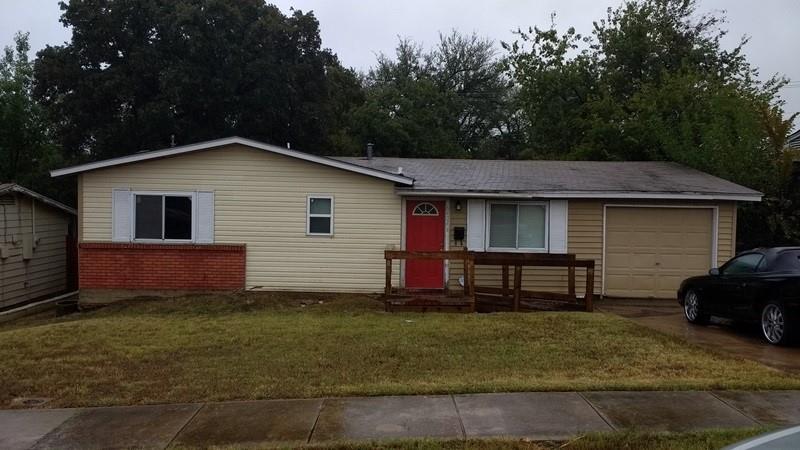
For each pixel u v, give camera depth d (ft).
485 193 49.60
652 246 51.49
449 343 30.86
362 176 50.11
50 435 19.38
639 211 51.49
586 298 41.96
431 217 51.37
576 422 19.69
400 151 117.70
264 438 18.80
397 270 50.34
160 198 49.73
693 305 39.52
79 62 86.69
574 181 53.11
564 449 17.62
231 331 34.17
